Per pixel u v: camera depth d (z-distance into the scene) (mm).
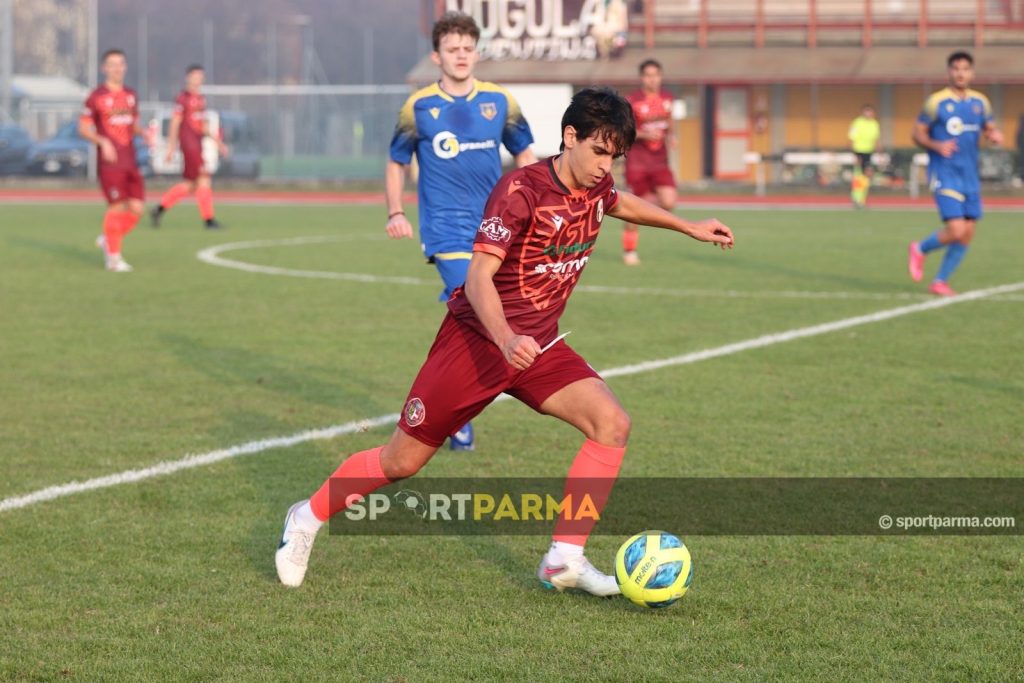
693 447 18922
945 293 36844
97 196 94750
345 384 23938
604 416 12609
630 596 12336
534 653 11406
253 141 113188
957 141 35500
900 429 20094
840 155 102688
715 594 12883
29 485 16922
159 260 46969
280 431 20094
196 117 61719
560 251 12430
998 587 13031
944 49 104250
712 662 11195
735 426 20312
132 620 12195
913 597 12750
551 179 12086
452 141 19062
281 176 113000
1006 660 11188
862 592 12906
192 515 15617
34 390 23266
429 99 19156
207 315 32906
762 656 11312
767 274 42750
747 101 107000
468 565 13898
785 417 20953
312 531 13148
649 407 21734
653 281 40781
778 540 14602
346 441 19453
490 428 20438
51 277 41156
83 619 12219
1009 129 102688
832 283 39969
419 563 13961
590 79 102812
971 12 106125
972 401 22219
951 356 26750
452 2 106312
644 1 109312
